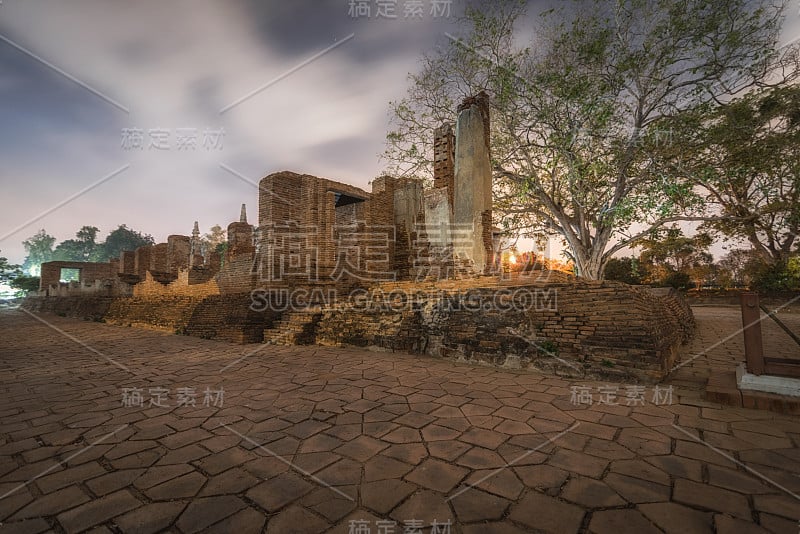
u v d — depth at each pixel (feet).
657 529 6.40
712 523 6.53
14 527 6.73
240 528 6.60
